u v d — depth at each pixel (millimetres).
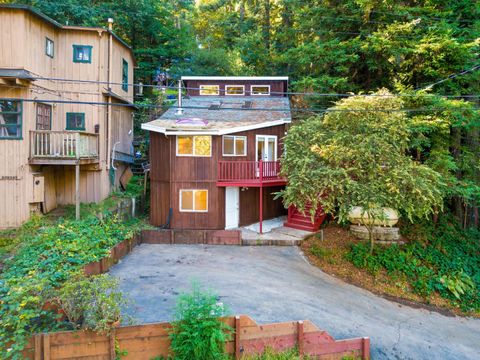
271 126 17547
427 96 13094
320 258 13000
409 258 13289
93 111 15891
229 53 32375
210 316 6352
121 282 9828
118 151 18375
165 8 30172
